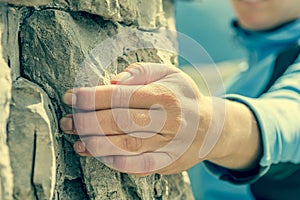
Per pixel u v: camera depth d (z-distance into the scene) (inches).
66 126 17.6
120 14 20.2
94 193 18.3
